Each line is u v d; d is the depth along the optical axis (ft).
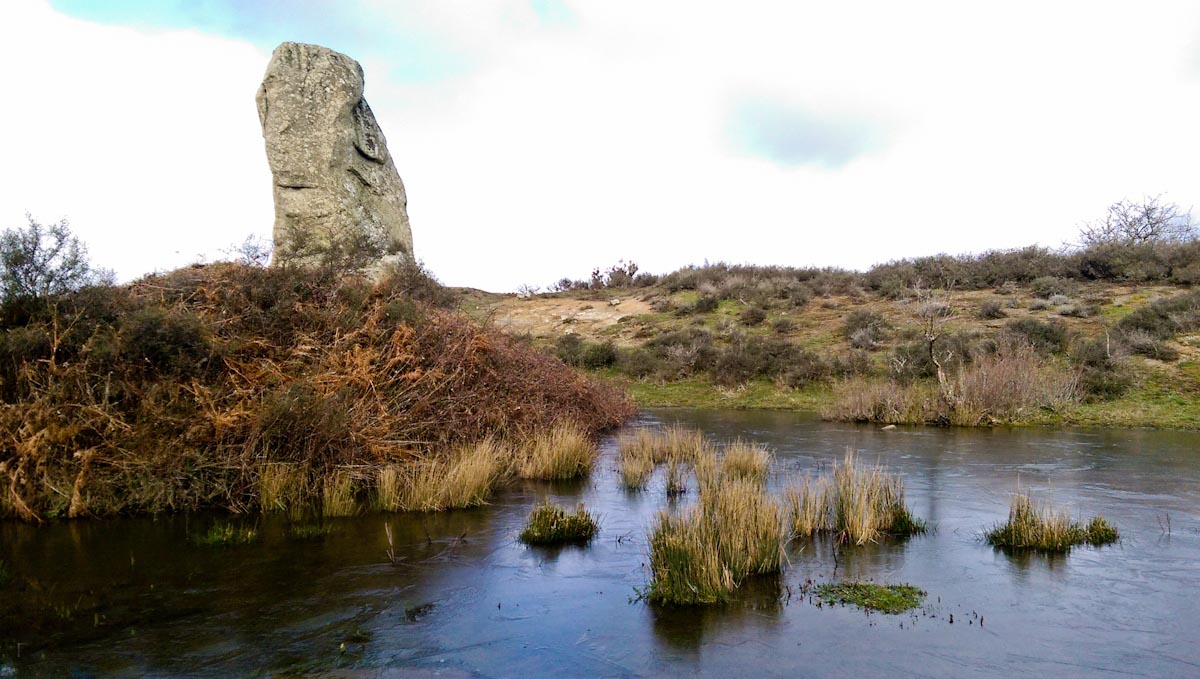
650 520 27.55
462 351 40.70
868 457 41.91
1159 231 138.21
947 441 48.80
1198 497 31.42
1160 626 17.54
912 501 30.66
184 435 28.53
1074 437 50.78
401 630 17.11
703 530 21.47
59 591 19.35
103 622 17.34
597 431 52.60
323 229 50.88
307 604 18.63
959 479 35.37
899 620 17.84
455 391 38.47
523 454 37.40
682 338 90.53
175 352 31.07
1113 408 60.49
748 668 15.29
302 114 52.11
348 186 52.95
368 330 37.50
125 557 22.25
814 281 111.96
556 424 43.39
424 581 20.49
